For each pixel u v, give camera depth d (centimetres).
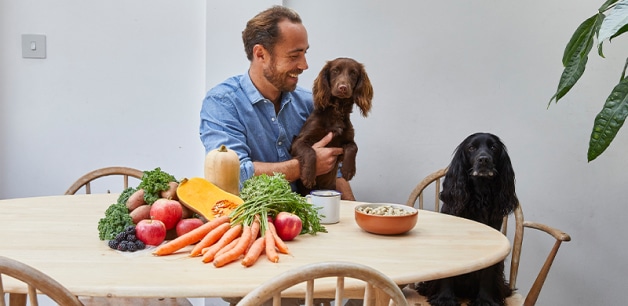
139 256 154
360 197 310
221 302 299
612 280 293
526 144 293
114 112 301
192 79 301
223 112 246
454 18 293
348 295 143
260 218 168
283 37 234
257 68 245
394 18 296
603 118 176
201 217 174
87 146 302
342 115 255
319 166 241
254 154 255
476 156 210
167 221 165
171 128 304
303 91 274
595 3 279
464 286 220
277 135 257
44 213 194
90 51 296
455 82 296
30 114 298
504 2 288
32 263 145
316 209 182
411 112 301
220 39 290
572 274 296
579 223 292
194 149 306
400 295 119
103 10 294
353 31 299
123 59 298
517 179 295
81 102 299
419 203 279
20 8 290
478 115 296
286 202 173
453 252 164
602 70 281
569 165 290
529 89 290
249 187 176
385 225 177
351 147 256
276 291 107
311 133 251
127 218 164
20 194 302
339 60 252
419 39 296
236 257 151
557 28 284
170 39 298
